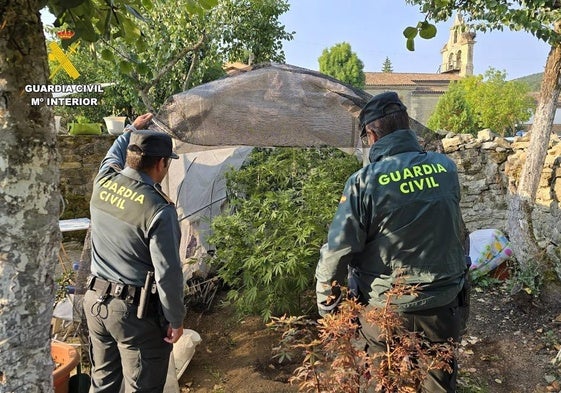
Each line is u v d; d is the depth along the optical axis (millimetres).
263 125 3506
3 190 1473
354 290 2271
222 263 4539
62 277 4211
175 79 9039
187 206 4922
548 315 4402
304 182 4781
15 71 1436
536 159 5043
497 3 4664
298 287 3998
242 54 9391
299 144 3633
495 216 6254
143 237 2348
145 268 2371
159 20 7602
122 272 2367
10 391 1560
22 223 1514
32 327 1583
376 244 2129
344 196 2156
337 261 2102
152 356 2445
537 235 5047
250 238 4035
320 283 2168
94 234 2486
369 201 2088
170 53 7738
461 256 2223
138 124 3162
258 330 4219
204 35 7719
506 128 27297
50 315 1652
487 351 3916
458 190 2221
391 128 2232
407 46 2068
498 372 3629
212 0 2291
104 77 8133
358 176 2146
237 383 3477
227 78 3668
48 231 1588
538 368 3656
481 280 5133
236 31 8945
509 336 4133
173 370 3238
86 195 6812
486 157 6277
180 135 3281
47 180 1566
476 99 26656
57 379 2740
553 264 4816
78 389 2961
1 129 1443
